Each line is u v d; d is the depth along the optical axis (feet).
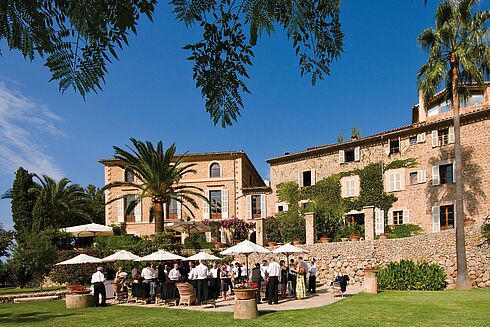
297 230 96.84
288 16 9.14
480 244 70.49
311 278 66.95
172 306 54.90
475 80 71.20
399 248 78.79
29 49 7.20
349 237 92.12
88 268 91.30
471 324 35.50
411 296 56.59
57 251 86.89
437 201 95.81
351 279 81.76
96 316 46.32
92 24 7.22
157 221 95.71
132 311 50.11
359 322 37.22
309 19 9.62
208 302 57.36
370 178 107.55
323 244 86.17
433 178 96.94
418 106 121.49
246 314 41.50
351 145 112.27
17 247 82.23
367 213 83.25
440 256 73.77
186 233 112.27
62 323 41.73
